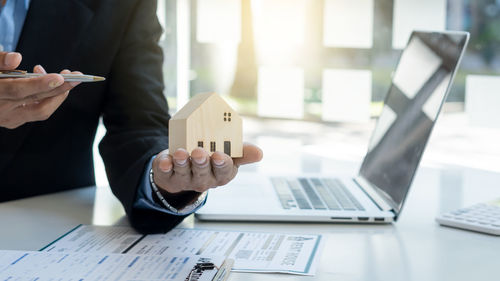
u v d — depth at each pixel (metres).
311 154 1.61
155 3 1.08
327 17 3.43
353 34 3.39
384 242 0.74
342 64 3.44
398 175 0.86
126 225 0.81
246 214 0.83
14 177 1.01
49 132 1.03
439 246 0.72
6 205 0.94
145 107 0.96
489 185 1.15
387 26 3.35
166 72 3.32
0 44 0.98
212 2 3.45
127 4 1.04
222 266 0.61
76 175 1.09
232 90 3.58
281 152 1.66
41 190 1.04
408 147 0.86
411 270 0.63
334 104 3.40
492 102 3.28
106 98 1.03
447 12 3.76
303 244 0.71
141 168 0.76
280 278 0.60
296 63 3.50
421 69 0.93
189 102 0.68
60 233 0.77
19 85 0.65
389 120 1.03
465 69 3.84
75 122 1.05
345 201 0.91
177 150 0.62
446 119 3.36
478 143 2.84
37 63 0.99
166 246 0.70
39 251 0.68
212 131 0.65
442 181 1.20
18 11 1.00
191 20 3.40
